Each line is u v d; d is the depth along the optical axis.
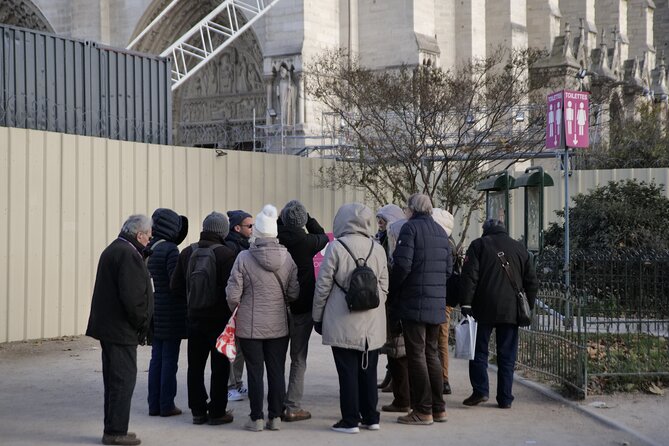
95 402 12.13
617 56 62.16
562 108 16.55
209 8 41.69
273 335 10.54
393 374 11.65
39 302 17.69
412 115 24.59
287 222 11.28
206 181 20.89
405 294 10.70
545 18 52.75
